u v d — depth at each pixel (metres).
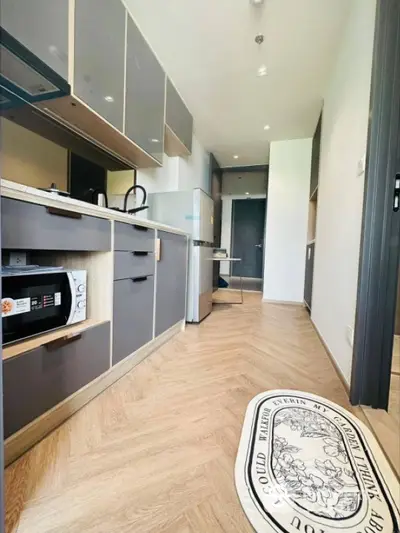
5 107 1.41
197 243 2.84
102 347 1.40
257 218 7.70
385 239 1.35
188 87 2.80
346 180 1.82
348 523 0.76
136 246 1.71
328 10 1.87
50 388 1.08
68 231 1.16
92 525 0.74
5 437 0.91
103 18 1.55
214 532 0.73
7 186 0.88
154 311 1.99
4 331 0.99
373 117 1.34
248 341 2.33
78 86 1.38
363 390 1.37
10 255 1.29
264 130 3.80
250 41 2.17
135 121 1.94
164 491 0.85
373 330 1.36
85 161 2.03
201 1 1.82
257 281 7.10
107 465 0.95
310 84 2.72
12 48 1.00
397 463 0.99
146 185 2.85
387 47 1.29
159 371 1.71
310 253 3.57
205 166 4.60
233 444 1.07
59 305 1.23
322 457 1.02
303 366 1.84
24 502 0.80
